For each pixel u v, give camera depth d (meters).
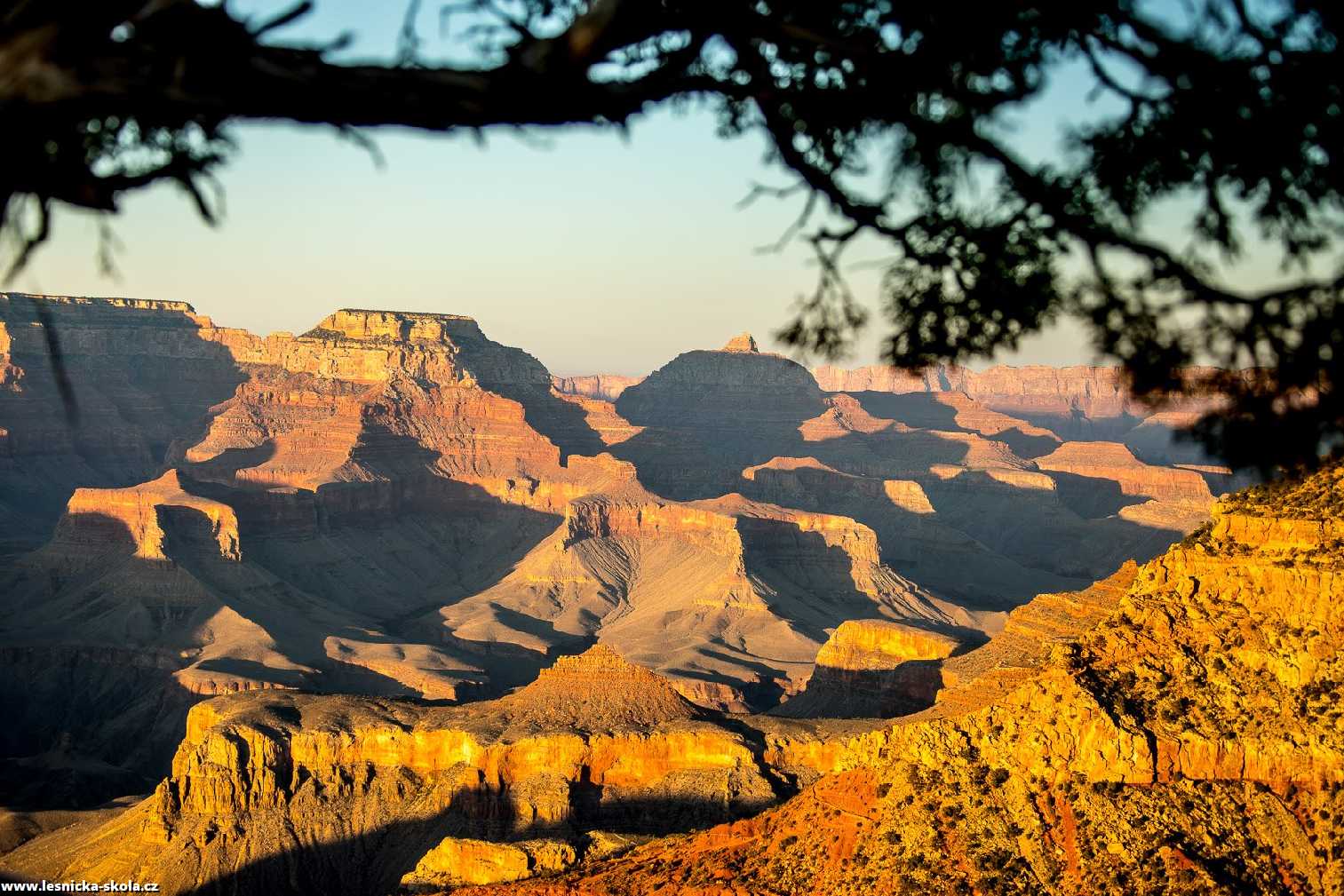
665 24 12.59
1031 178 14.95
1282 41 14.38
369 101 11.10
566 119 12.11
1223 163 14.89
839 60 14.34
